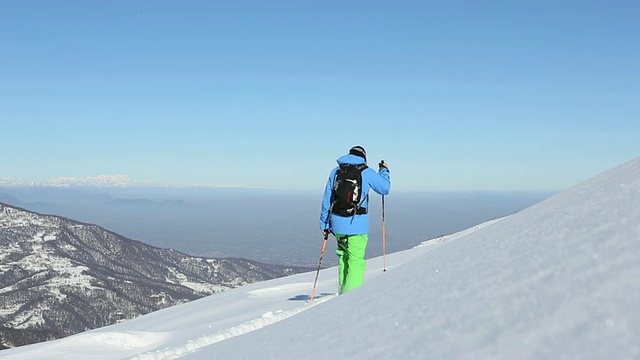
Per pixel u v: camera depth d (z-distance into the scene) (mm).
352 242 6750
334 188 6781
